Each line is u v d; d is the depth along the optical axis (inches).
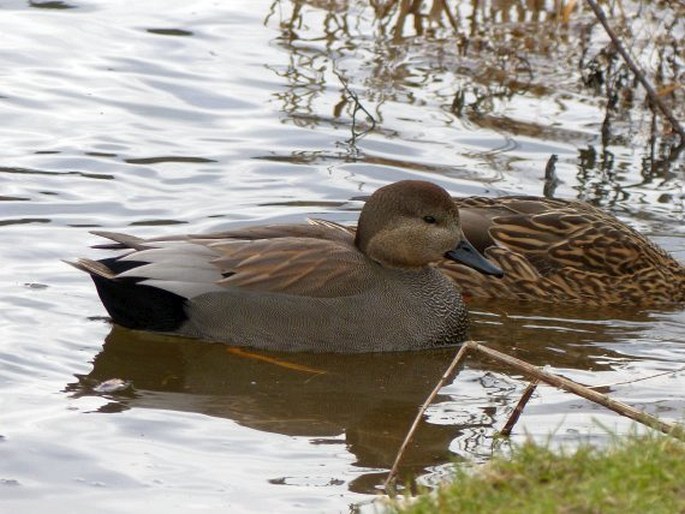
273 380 502.3
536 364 523.8
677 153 725.9
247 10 876.6
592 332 571.8
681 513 326.6
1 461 417.1
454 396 488.4
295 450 435.5
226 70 787.4
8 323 522.9
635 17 850.1
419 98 766.5
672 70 791.1
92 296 556.1
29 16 849.5
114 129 707.4
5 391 470.3
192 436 443.8
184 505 392.8
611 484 335.0
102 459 421.7
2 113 716.0
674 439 369.4
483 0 880.9
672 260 634.2
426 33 847.1
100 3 878.4
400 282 547.5
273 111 740.0
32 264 573.6
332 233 564.4
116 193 639.8
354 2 888.3
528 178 686.5
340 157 692.1
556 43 836.0
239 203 638.5
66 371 491.8
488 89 783.1
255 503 394.3
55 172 655.1
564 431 447.8
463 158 701.9
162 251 530.0
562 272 617.6
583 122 754.2
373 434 450.3
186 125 719.1
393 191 551.5
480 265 553.6
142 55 802.2
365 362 527.5
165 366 506.3
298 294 531.2
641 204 677.9
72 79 765.9
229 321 528.7
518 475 347.3
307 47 823.1
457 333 550.9
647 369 519.2
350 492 402.6
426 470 419.5
